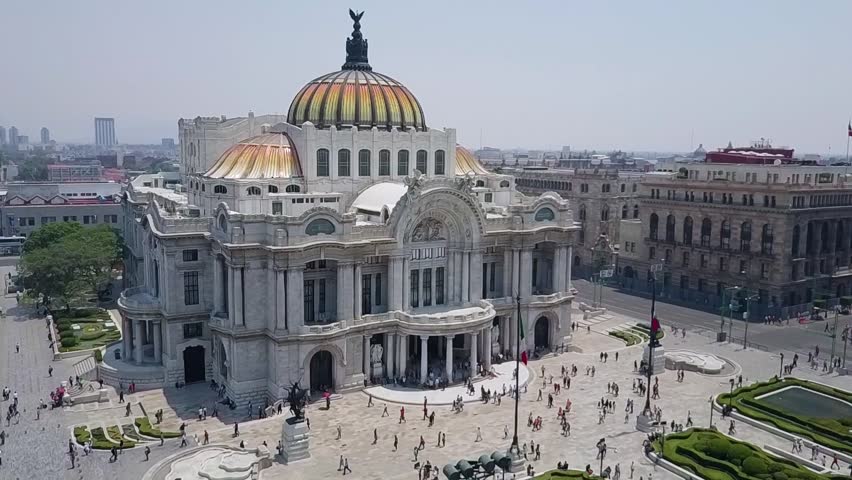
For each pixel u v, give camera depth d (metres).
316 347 92.56
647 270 171.75
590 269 192.12
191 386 100.56
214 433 82.19
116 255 146.75
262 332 92.56
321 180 107.69
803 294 146.75
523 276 112.69
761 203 144.50
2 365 106.88
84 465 72.81
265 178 103.81
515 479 69.25
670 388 99.44
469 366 101.81
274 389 92.12
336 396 94.06
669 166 193.25
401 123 118.31
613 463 74.75
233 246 88.81
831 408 91.19
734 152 185.25
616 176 193.12
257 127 128.12
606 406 90.94
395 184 109.94
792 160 177.75
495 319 112.62
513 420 86.62
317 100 114.69
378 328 97.81
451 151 119.44
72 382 97.75
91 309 139.12
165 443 78.81
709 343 123.75
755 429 84.81
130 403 92.69
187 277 101.19
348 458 75.44
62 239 146.25
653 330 86.31
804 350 119.69
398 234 97.69
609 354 117.00
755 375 105.88
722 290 152.88
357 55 126.44
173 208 111.94
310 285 96.44
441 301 106.19
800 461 75.38
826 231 151.75
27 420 85.62
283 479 70.31
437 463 74.06
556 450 77.94
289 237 90.12
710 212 154.62
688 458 74.69
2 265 194.88
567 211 116.06
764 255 143.38
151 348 108.19
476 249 105.31
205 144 123.38
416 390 96.31
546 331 119.12
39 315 137.62
